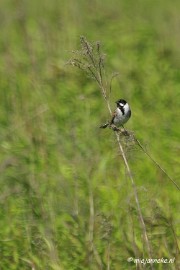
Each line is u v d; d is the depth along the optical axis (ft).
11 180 42.70
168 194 41.60
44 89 56.24
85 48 33.83
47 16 78.28
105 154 46.06
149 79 58.59
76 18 77.10
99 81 33.91
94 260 37.32
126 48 66.59
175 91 56.13
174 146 46.96
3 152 46.78
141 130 49.32
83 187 42.09
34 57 62.54
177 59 65.10
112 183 42.68
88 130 48.85
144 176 42.78
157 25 76.18
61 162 44.96
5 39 70.59
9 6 83.92
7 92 55.72
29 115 51.65
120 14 82.38
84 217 40.04
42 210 40.06
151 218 38.70
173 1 88.02
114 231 38.63
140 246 37.68
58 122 50.62
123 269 37.32
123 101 43.42
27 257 37.63
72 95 54.54
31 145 46.96
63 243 38.37
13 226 39.24
